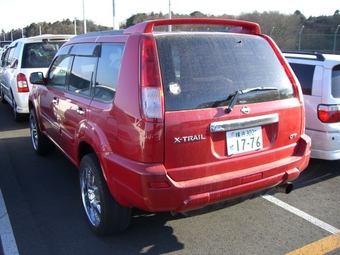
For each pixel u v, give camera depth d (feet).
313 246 10.61
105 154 9.74
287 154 10.58
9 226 11.89
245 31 11.09
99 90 10.66
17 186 15.17
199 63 9.22
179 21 9.73
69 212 12.84
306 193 14.49
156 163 8.52
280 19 117.39
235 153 9.41
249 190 9.65
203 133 8.81
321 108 14.93
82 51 12.60
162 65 8.75
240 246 10.66
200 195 8.85
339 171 16.92
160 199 8.56
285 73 10.72
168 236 11.25
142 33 9.16
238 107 9.32
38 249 10.61
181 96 8.70
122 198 9.49
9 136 23.68
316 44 77.15
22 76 25.02
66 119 13.12
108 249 10.58
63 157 19.01
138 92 8.63
